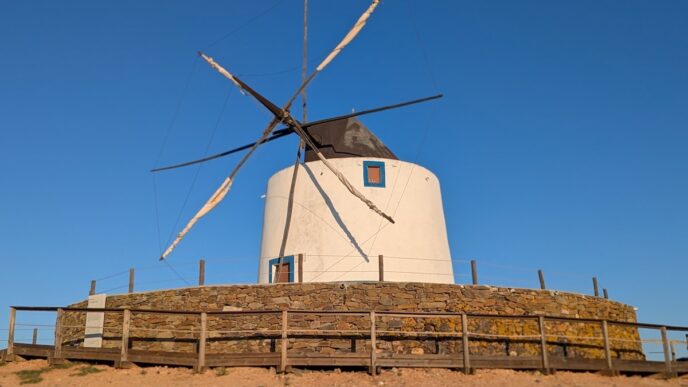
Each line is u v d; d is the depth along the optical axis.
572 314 20.62
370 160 23.67
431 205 24.27
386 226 22.81
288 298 19.27
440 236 24.19
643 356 21.69
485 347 18.81
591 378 17.41
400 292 19.36
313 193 23.31
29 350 17.83
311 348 18.31
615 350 20.92
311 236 22.75
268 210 24.36
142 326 19.50
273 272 22.95
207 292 19.62
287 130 23.78
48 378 16.16
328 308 19.08
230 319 18.91
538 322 18.28
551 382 16.42
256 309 19.20
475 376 16.59
